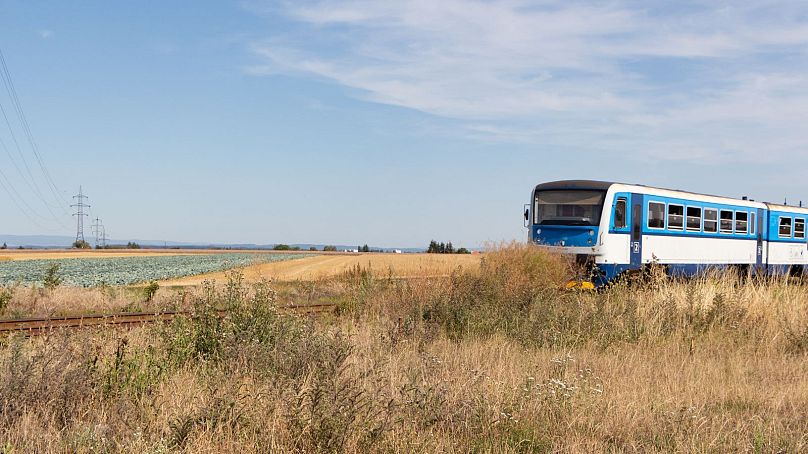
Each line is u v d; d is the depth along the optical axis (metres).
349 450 6.55
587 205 23.97
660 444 7.16
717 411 8.59
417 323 14.01
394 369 9.48
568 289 19.14
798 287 18.78
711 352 12.84
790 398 9.09
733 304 16.02
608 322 14.31
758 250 30.73
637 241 24.59
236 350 9.43
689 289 16.66
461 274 18.83
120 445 6.38
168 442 6.48
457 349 12.14
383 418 7.18
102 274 46.78
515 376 9.69
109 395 7.96
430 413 7.50
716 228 28.19
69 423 7.18
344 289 25.05
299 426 6.84
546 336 13.20
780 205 32.41
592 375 10.11
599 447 7.02
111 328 10.95
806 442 7.29
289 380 8.03
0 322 14.93
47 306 20.28
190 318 11.01
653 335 14.02
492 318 14.74
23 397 7.21
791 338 13.68
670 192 25.98
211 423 6.80
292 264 57.22
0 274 46.06
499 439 7.16
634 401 8.43
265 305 11.15
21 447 6.35
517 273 19.45
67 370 7.93
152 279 40.56
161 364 9.12
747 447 7.04
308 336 9.92
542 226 24.80
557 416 7.95
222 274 46.50
